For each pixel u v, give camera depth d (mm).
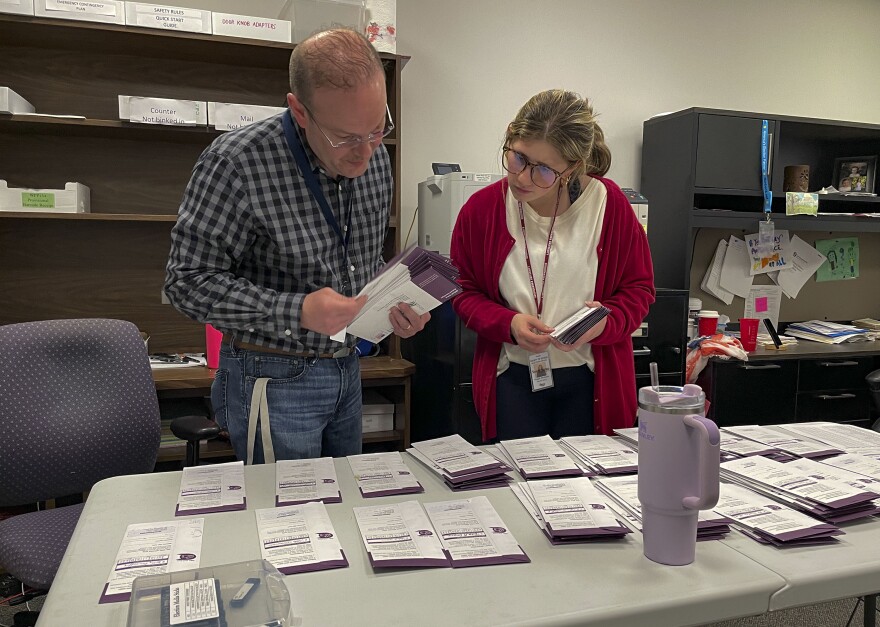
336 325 1136
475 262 1704
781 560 851
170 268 1291
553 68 3186
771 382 2998
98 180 2588
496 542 886
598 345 1597
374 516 964
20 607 2047
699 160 2967
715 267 3426
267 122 1325
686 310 2807
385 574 808
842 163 3549
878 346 3262
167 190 2672
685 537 828
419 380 2834
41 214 2275
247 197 1270
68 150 2541
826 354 3043
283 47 2443
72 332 1697
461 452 1237
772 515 963
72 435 1656
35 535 1474
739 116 3000
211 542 885
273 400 1400
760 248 3480
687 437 798
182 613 682
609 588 773
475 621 701
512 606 732
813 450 1245
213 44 2412
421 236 2910
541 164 1420
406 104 2971
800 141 3523
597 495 1028
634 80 3334
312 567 815
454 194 2488
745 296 3502
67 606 725
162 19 2311
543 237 1621
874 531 946
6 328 1644
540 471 1142
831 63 3705
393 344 2801
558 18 3170
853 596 833
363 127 1145
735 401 2961
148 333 2705
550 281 1598
